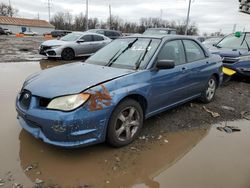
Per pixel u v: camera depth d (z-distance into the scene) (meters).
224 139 3.89
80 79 3.26
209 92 5.50
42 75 3.61
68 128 2.84
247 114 5.05
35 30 66.69
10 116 4.31
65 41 11.70
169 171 3.00
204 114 4.88
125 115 3.45
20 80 6.94
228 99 6.00
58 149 3.34
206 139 3.86
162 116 4.65
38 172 2.85
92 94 2.97
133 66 3.79
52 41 11.70
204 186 2.75
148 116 3.88
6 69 8.47
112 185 2.72
